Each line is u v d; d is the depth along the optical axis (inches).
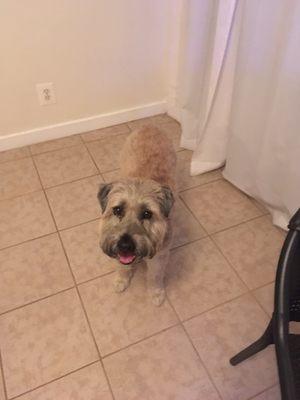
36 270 74.3
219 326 66.4
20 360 61.7
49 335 64.7
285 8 60.6
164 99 115.2
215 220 84.7
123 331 65.4
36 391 58.3
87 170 96.6
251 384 59.5
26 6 81.2
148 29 97.0
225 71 79.4
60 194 90.0
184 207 87.4
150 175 66.3
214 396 58.2
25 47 87.3
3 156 100.7
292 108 66.3
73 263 75.5
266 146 74.3
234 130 81.4
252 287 72.2
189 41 89.6
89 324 66.3
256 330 65.9
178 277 73.6
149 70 106.1
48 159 99.9
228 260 76.8
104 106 108.0
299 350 40.4
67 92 100.0
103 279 72.8
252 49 68.6
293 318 43.5
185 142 103.0
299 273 39.4
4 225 82.7
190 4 84.4
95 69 98.8
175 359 62.1
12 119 98.9
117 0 88.4
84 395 58.0
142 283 72.6
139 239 53.5
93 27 90.7
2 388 58.6
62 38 89.4
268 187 79.4
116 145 104.9
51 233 81.2
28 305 68.8
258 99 72.8
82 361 61.7
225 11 73.1
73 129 107.5
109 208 56.8
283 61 63.4
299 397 35.1
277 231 82.4
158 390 58.6
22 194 90.0
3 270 74.2
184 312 68.3
